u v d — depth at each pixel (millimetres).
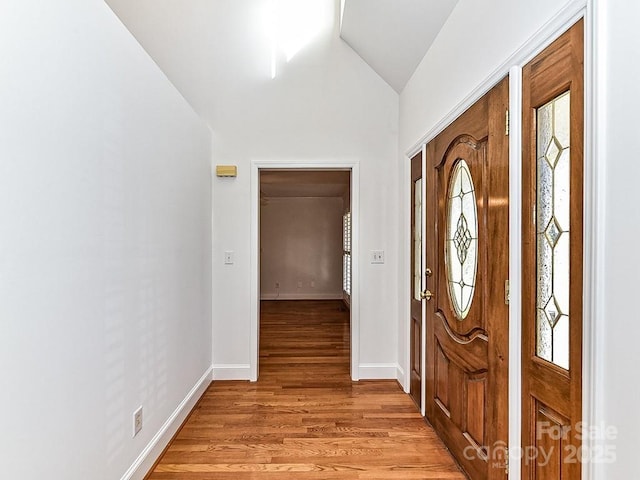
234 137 3279
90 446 1419
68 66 1292
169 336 2244
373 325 3340
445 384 2230
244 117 3281
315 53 3305
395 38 2631
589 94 1026
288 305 7227
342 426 2477
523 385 1411
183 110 2510
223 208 3275
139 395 1844
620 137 939
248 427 2459
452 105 2070
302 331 5121
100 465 1489
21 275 1079
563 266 1206
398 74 3020
